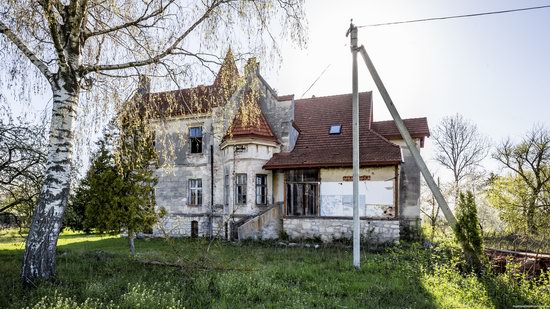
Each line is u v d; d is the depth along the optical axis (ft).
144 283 24.32
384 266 33.42
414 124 68.44
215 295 23.77
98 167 43.29
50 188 25.00
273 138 64.39
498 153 105.70
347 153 59.67
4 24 24.39
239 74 31.30
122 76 28.40
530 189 93.71
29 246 24.32
